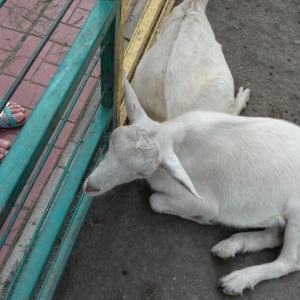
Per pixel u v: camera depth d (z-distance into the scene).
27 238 0.92
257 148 0.92
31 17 1.22
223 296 0.95
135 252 0.98
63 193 0.85
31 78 1.13
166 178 0.93
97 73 1.16
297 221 0.91
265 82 1.32
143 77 1.04
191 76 0.98
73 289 0.92
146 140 0.76
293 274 0.99
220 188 0.94
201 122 0.88
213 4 1.47
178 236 1.01
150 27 1.23
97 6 0.73
